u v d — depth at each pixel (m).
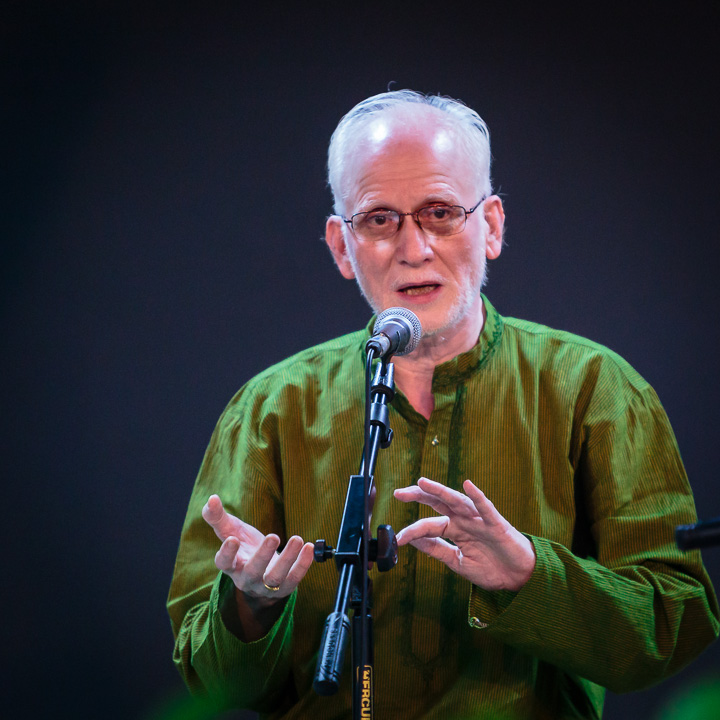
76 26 15.77
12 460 15.56
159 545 15.45
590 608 7.29
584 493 8.44
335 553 5.63
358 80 15.45
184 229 15.70
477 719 7.74
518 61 14.98
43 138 15.75
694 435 14.22
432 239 8.08
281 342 15.56
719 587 13.80
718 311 14.33
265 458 8.67
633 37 14.68
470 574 7.12
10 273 15.73
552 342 8.76
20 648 15.27
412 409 8.41
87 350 15.70
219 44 15.68
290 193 15.61
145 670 15.27
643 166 14.59
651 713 13.95
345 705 8.02
